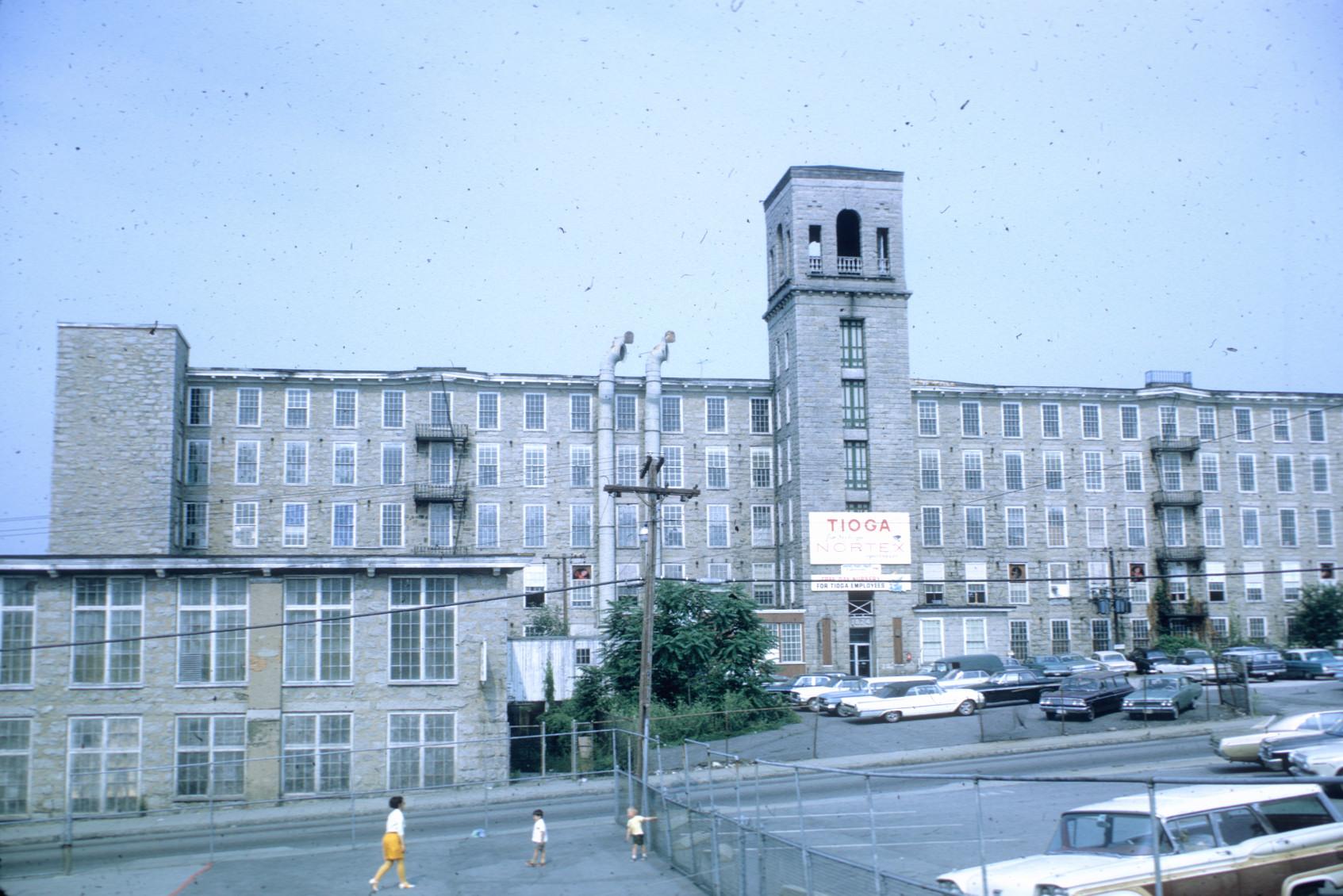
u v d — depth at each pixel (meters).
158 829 35.12
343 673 40.19
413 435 74.69
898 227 76.62
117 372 68.25
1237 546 83.00
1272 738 31.16
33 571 38.75
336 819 35.56
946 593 78.62
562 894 23.28
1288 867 14.95
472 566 40.78
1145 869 14.47
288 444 73.38
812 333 74.56
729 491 78.62
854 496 73.62
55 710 38.72
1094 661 62.09
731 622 52.69
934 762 39.94
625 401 78.56
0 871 28.58
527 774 43.47
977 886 15.56
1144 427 83.31
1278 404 85.50
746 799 32.12
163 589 39.56
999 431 81.31
